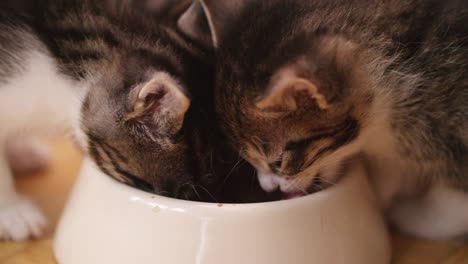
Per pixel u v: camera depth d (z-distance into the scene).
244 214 0.50
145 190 0.53
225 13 0.54
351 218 0.52
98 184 0.52
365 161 0.59
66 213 0.55
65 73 0.56
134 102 0.51
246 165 0.56
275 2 0.53
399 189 0.60
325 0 0.53
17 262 0.55
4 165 0.59
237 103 0.52
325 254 0.51
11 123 0.58
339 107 0.51
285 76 0.48
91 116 0.54
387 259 0.55
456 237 0.58
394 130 0.56
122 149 0.54
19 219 0.58
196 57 0.55
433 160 0.57
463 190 0.57
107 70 0.54
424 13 0.54
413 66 0.54
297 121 0.52
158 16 0.59
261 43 0.51
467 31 0.54
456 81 0.54
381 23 0.54
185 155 0.53
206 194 0.55
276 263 0.50
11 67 0.56
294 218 0.50
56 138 0.66
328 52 0.50
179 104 0.50
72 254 0.53
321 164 0.54
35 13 0.57
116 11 0.57
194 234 0.50
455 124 0.55
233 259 0.50
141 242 0.50
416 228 0.58
